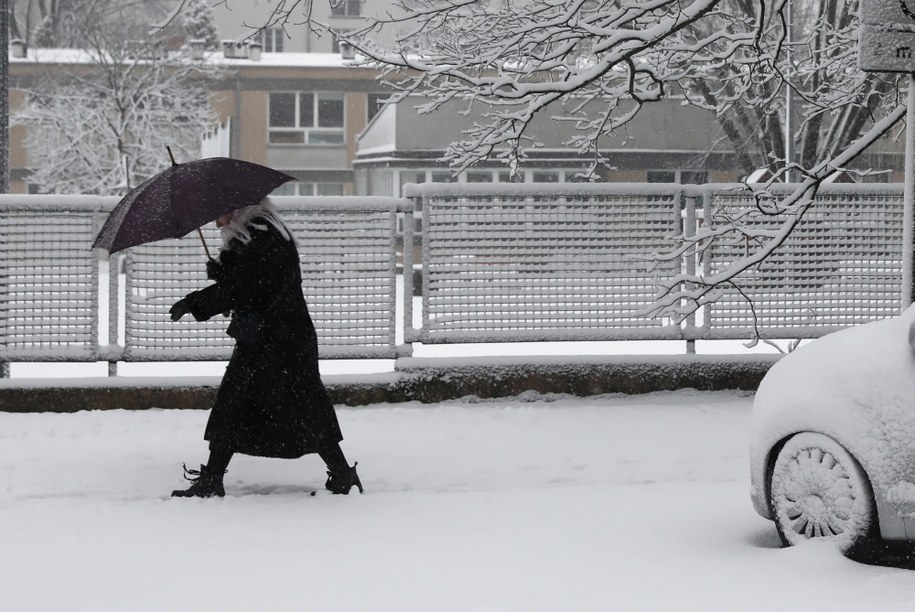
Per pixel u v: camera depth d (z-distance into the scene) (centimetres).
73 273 2420
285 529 1452
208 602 1143
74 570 1264
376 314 2477
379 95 13562
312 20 2467
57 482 1780
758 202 2327
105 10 13562
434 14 2511
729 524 1473
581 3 2227
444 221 2488
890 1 1628
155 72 10569
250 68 13375
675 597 1143
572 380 2498
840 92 2833
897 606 1099
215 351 2444
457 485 1784
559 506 1583
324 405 1652
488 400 2478
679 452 2009
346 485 1675
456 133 9944
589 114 6481
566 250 2523
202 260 2436
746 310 2573
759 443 1354
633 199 2544
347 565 1275
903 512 1227
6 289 2409
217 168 1582
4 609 1127
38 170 10775
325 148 13538
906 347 1272
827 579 1204
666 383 2527
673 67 2767
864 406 1259
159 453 1994
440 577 1223
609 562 1283
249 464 1939
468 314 2502
